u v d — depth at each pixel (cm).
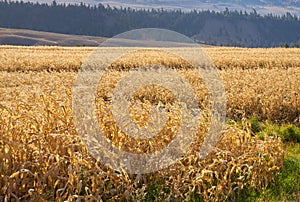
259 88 1316
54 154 511
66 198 478
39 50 3772
